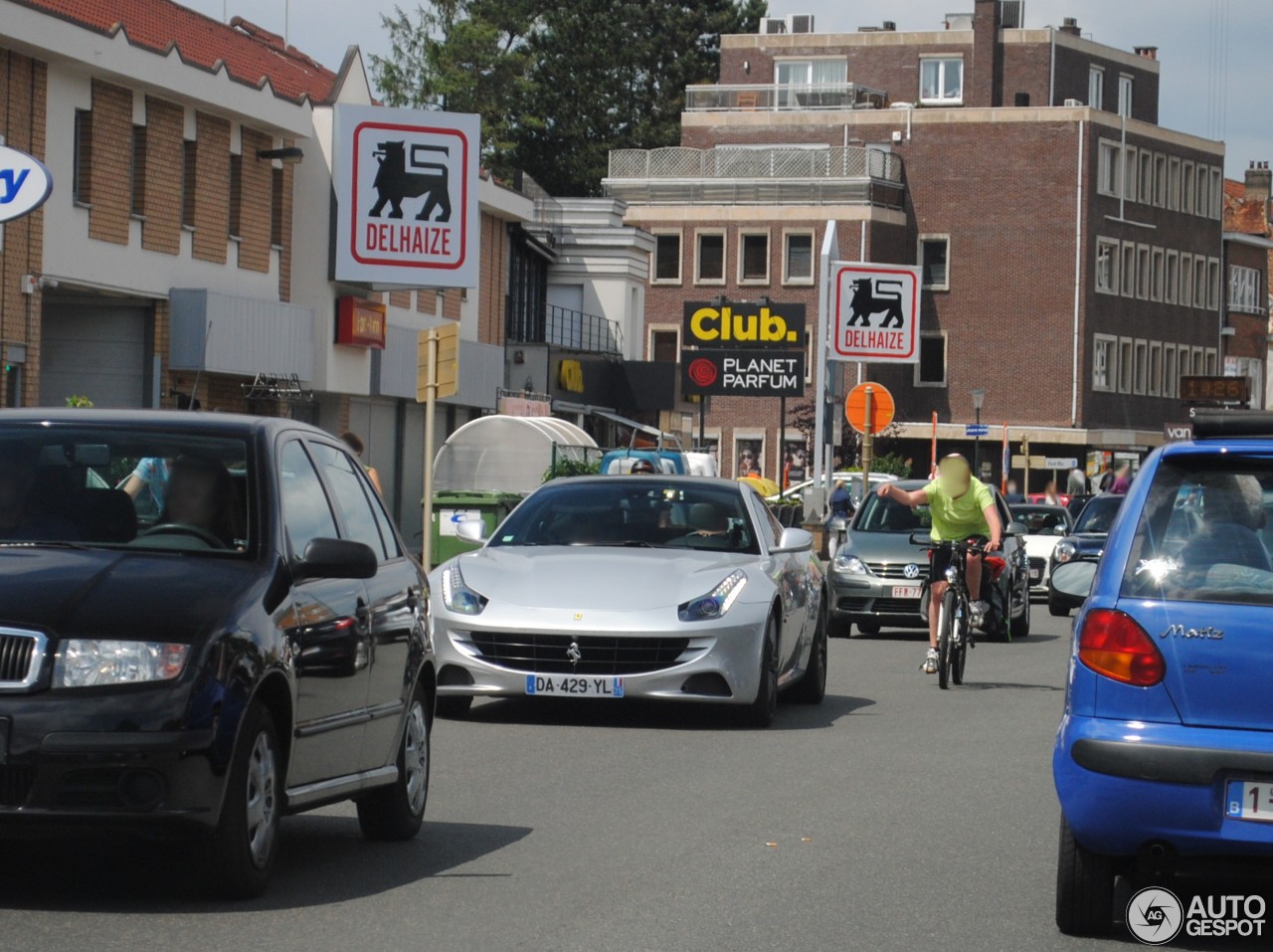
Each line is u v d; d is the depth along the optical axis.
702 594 35.69
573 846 23.97
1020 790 29.41
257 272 100.75
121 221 86.62
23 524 20.70
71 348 90.06
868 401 91.00
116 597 18.88
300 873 21.70
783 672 38.69
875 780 30.17
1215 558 18.55
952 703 42.62
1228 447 18.95
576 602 35.44
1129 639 18.45
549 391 145.62
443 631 35.69
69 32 79.88
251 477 21.19
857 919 19.97
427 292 125.44
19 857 22.11
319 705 20.88
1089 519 85.00
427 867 22.34
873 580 63.25
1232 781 17.95
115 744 18.00
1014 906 20.84
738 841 24.50
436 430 127.94
